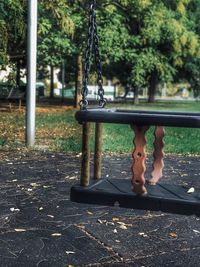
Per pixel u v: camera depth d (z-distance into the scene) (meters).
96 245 5.10
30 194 7.11
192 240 5.33
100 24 24.56
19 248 4.95
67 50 23.59
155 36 28.44
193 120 3.42
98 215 6.15
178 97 76.75
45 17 20.58
